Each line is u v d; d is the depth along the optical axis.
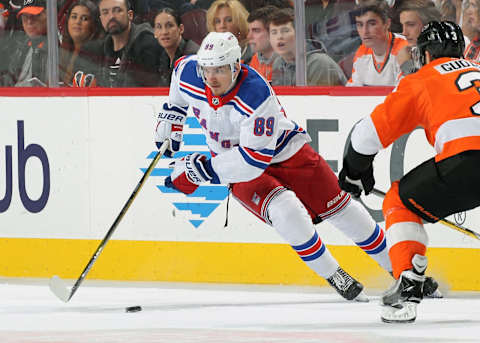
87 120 14.77
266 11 14.47
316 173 11.81
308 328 9.88
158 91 14.38
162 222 14.45
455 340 8.75
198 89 11.34
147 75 15.11
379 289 13.48
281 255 13.88
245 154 10.87
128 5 15.02
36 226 15.11
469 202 9.25
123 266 14.70
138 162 14.54
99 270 14.84
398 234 9.64
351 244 13.57
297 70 14.33
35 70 15.34
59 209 14.97
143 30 15.05
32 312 11.70
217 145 11.57
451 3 13.88
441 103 9.14
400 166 13.31
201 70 11.05
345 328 9.80
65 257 14.97
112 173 14.68
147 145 14.48
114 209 14.70
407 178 9.65
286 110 13.84
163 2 14.92
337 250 13.64
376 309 11.35
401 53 14.14
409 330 9.50
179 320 10.79
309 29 14.27
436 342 8.65
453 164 9.01
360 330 9.59
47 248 15.07
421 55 9.88
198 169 11.22
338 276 11.73
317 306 11.84
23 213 15.19
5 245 15.30
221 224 14.14
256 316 11.05
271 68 14.59
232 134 11.29
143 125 14.49
